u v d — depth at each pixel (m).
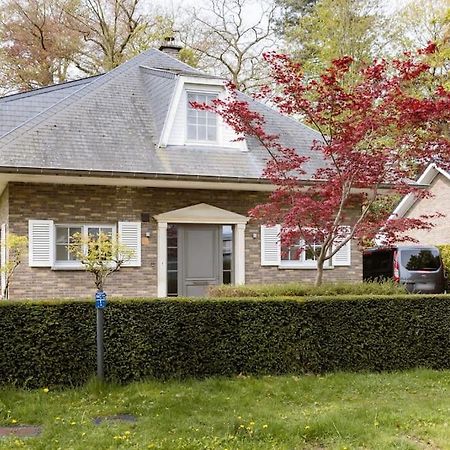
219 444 5.70
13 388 7.67
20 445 5.63
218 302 8.65
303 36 29.42
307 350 9.00
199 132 15.17
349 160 10.00
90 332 8.05
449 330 9.70
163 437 5.88
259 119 10.73
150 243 14.02
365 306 9.35
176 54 20.94
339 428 6.15
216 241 14.83
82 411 6.88
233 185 14.16
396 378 8.77
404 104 9.45
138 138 14.59
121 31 30.61
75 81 17.94
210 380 8.26
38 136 13.47
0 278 14.65
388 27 28.23
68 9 29.73
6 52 29.19
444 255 19.92
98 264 12.55
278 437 5.91
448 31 24.30
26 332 7.83
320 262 10.84
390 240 11.02
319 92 9.93
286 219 10.28
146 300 8.31
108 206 13.73
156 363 8.28
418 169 10.75
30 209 13.12
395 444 5.69
